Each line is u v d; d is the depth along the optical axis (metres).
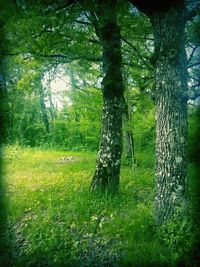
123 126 11.62
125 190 8.43
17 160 17.09
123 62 9.85
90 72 11.93
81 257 4.88
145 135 13.20
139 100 10.95
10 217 6.65
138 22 8.16
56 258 4.81
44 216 6.60
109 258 4.82
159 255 4.62
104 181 8.01
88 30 9.20
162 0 5.22
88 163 15.23
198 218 5.17
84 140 26.80
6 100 23.08
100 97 13.05
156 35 5.50
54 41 8.06
